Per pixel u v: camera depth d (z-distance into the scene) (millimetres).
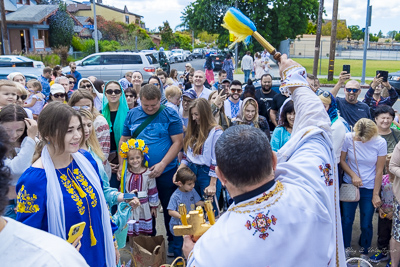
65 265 1218
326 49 51281
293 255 1379
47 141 2285
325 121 1822
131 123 4445
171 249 4395
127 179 4285
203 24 32500
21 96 4965
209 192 4098
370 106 6637
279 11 31219
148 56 18484
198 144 4148
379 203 4137
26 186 2230
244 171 1412
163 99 7613
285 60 1970
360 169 4191
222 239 1379
